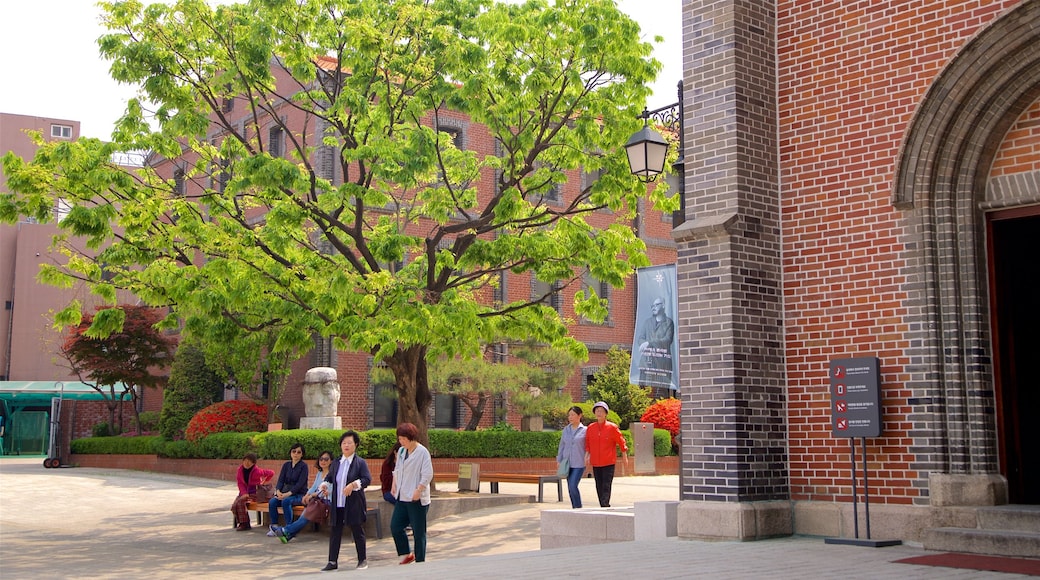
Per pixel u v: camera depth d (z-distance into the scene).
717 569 8.12
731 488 10.41
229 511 20.09
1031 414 10.17
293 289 16.22
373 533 15.91
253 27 16.08
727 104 11.03
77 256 16.31
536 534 15.59
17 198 15.27
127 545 15.28
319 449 24.53
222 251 16.09
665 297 13.46
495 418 32.28
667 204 17.80
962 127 9.78
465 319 15.92
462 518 17.86
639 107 17.25
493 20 16.88
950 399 9.68
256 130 17.06
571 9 16.94
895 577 7.54
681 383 11.04
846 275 10.56
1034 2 9.20
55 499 22.38
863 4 10.69
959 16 9.94
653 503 11.26
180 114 15.90
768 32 11.41
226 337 16.81
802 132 11.11
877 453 10.09
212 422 28.62
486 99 16.89
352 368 29.59
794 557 8.86
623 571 8.11
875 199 10.40
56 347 47.09
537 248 17.02
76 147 15.36
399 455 10.87
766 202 11.09
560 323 19.05
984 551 8.87
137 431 34.94
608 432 15.50
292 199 15.98
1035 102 9.66
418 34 16.66
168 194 16.23
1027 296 10.38
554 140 18.25
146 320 33.72
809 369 10.78
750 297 10.79
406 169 15.96
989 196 9.86
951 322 9.77
